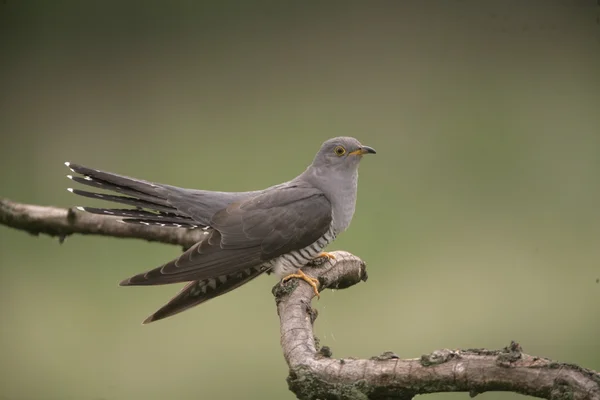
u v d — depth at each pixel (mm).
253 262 6539
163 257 10820
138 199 6766
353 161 7074
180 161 12984
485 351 4203
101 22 16844
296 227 6664
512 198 11914
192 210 6805
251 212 6688
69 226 7281
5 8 16547
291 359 4770
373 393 4406
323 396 4523
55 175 12922
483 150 13148
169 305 6117
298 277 6398
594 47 16219
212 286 6414
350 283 6965
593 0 16297
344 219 7094
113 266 10664
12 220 7352
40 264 10719
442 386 4223
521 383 4016
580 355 9438
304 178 7129
